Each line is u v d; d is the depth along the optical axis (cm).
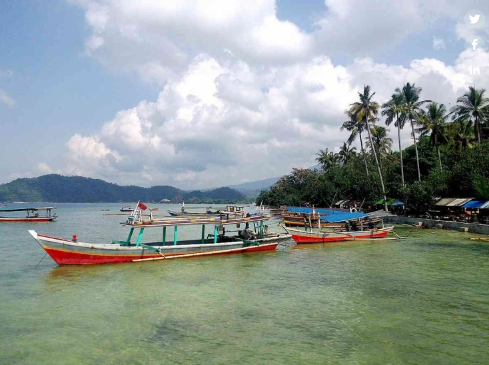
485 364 1023
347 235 3681
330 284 1914
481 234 3959
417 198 5456
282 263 2519
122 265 2392
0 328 1302
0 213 11431
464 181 5203
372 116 6325
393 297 1664
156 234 4675
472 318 1382
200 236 4394
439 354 1084
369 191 6912
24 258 2680
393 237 3881
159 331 1270
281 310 1487
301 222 5153
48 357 1080
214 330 1276
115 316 1421
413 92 5975
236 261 2591
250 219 3073
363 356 1073
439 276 2077
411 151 7481
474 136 6612
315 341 1180
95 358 1073
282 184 12488
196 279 2031
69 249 2288
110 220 7825
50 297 1677
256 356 1076
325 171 10762
